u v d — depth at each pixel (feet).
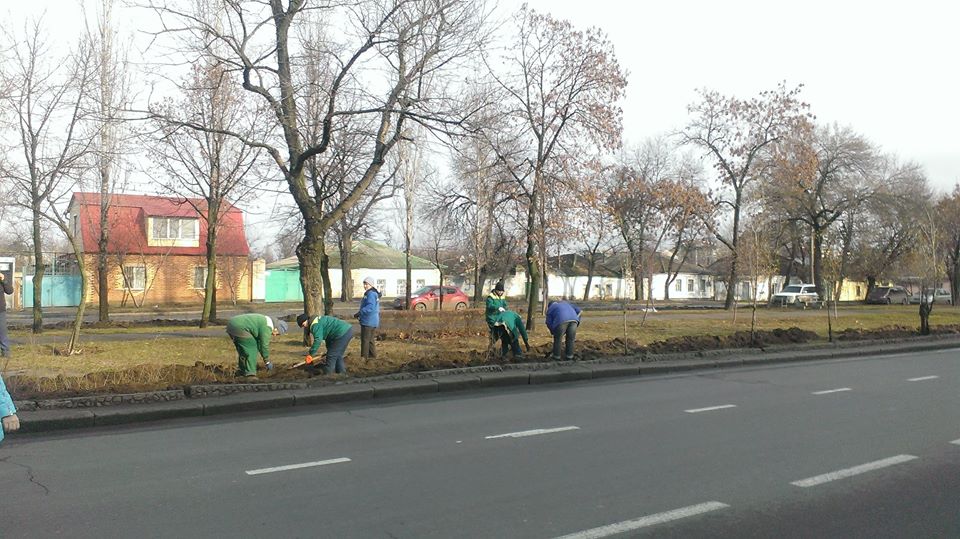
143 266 145.38
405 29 48.08
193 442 25.55
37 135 55.06
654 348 52.11
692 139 126.31
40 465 22.24
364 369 40.06
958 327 78.23
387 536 15.84
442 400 34.99
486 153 74.54
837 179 157.99
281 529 16.26
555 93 67.62
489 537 15.79
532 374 40.83
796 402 33.96
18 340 57.26
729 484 19.99
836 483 20.15
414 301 121.60
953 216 153.38
